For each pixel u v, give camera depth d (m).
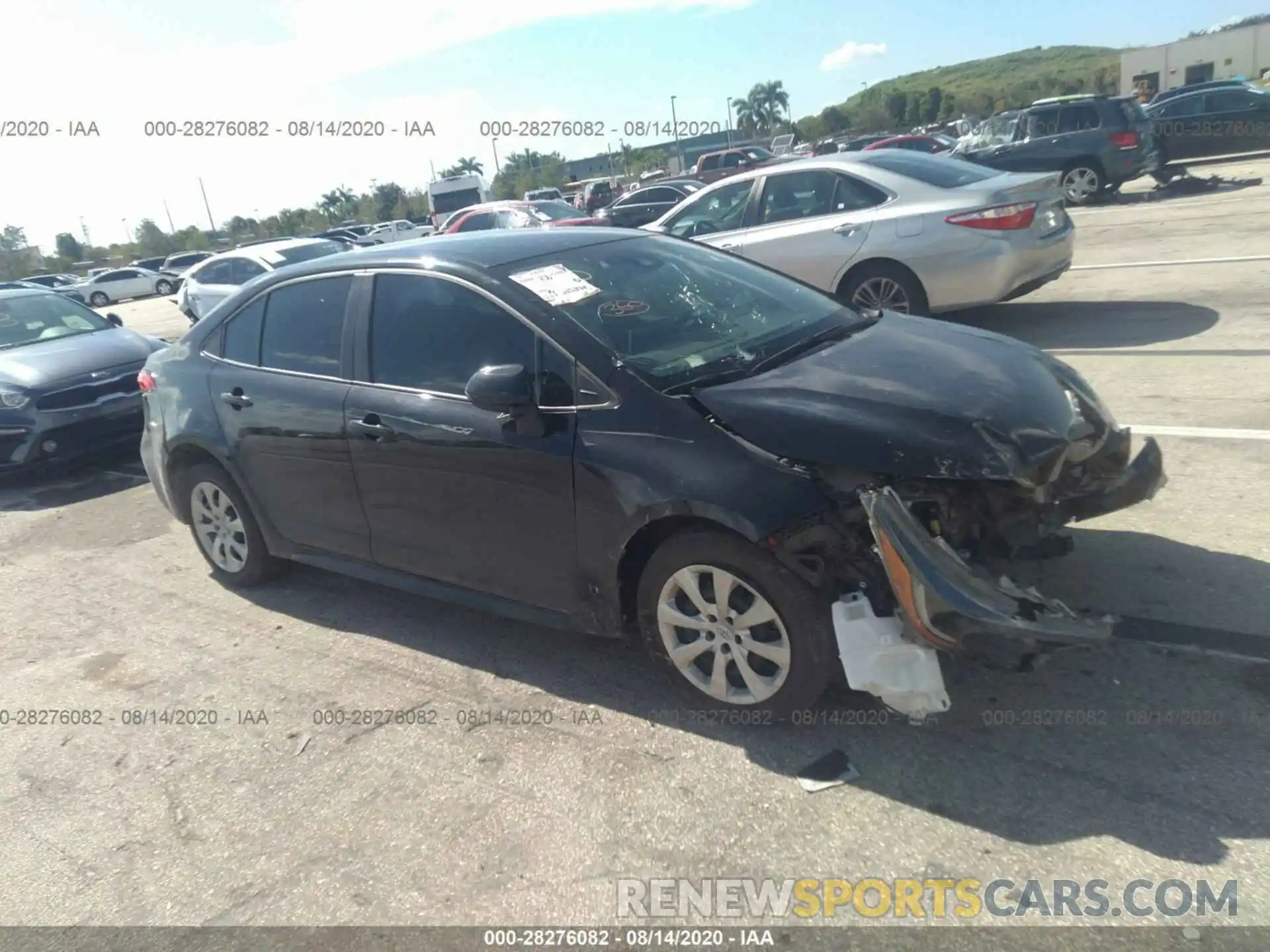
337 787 3.41
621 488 3.38
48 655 4.78
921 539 2.98
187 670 4.43
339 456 4.29
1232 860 2.58
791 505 3.08
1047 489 3.46
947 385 3.40
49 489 7.92
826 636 3.14
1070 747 3.08
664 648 3.52
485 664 4.13
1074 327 8.45
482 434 3.74
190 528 5.59
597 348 3.59
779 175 8.81
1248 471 4.92
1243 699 3.20
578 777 3.28
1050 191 8.20
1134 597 3.88
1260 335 7.32
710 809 3.04
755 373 3.61
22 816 3.51
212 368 4.96
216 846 3.20
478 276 3.96
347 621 4.72
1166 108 21.03
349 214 60.31
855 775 3.09
